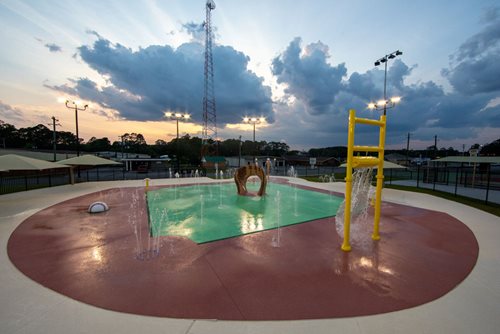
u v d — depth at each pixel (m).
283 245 4.74
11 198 9.66
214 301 2.86
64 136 63.69
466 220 6.63
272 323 2.50
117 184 14.23
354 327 2.45
